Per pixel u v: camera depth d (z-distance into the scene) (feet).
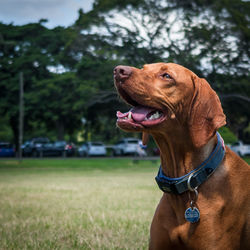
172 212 9.07
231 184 8.79
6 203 25.23
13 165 82.12
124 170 69.26
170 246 9.02
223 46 84.84
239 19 85.71
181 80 8.86
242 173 9.17
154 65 9.37
